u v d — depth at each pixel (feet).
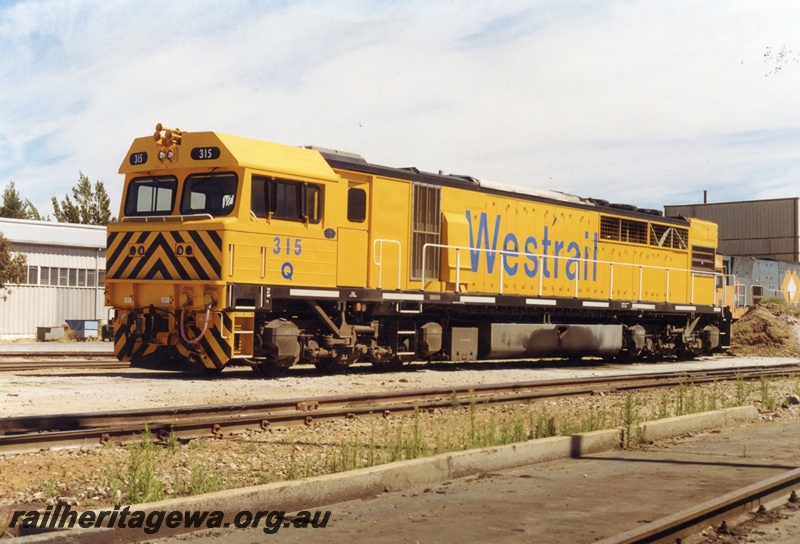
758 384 61.46
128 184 54.80
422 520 22.16
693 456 32.42
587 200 77.92
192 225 50.70
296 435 34.35
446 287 63.87
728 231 171.01
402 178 60.80
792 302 145.89
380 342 61.46
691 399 46.39
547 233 72.13
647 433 35.86
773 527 21.86
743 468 29.94
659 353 84.48
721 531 21.43
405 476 26.07
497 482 27.12
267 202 51.98
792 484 26.30
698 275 88.63
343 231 56.65
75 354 77.66
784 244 162.91
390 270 59.88
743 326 110.73
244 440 32.76
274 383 50.85
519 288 69.56
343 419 38.45
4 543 16.88
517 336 68.85
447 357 64.49
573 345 73.46
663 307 81.61
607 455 32.53
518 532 21.01
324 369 58.29
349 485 24.49
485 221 66.95
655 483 27.14
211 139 51.01
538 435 34.22
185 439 31.91
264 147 52.80
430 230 62.80
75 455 28.76
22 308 121.39
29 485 24.89
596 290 76.33
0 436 28.86
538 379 60.75
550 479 27.68
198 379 52.49
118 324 53.88
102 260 131.03
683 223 87.25
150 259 52.37
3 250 111.96
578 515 22.77
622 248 79.25
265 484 23.08
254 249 51.16
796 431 39.78
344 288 56.18
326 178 55.21
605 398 50.31
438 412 42.29
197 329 51.13
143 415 33.76
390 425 38.06
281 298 52.75
